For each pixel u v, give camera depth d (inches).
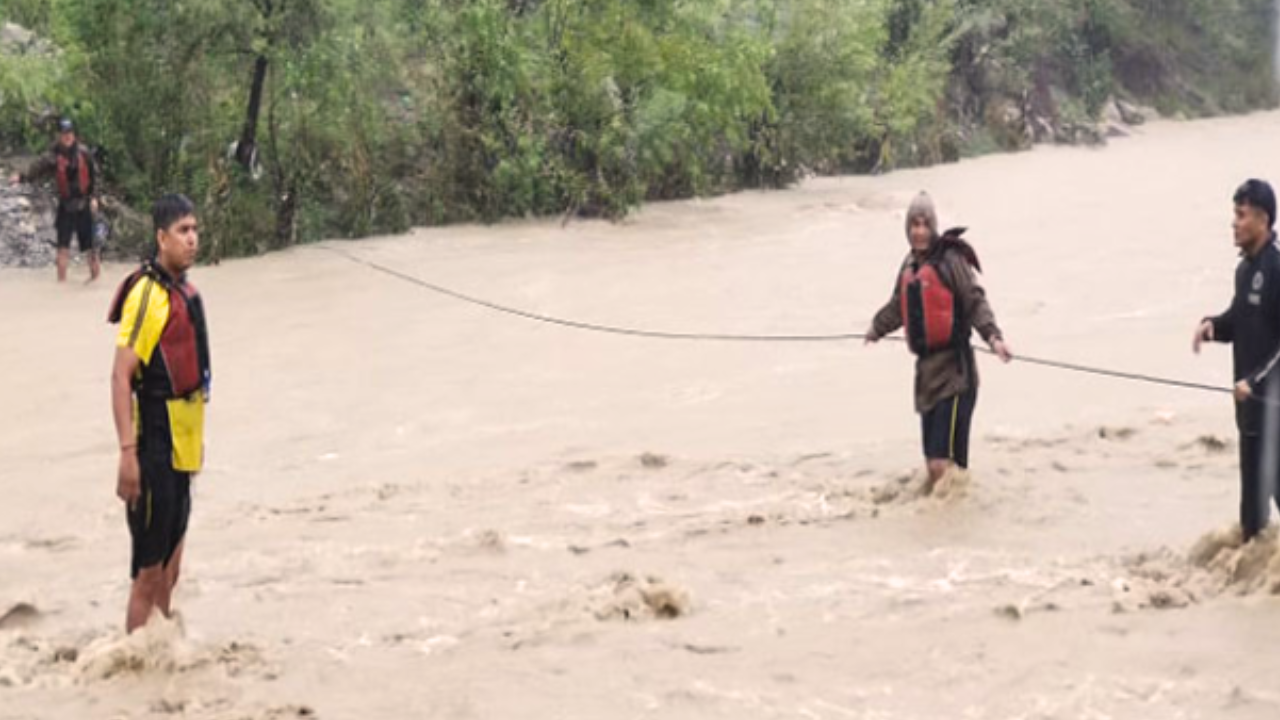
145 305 399.9
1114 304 991.0
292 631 435.8
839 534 516.7
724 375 801.6
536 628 429.1
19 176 1135.0
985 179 1903.3
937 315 545.0
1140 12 2977.4
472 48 1398.9
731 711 364.5
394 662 406.6
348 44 1269.7
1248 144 2447.1
